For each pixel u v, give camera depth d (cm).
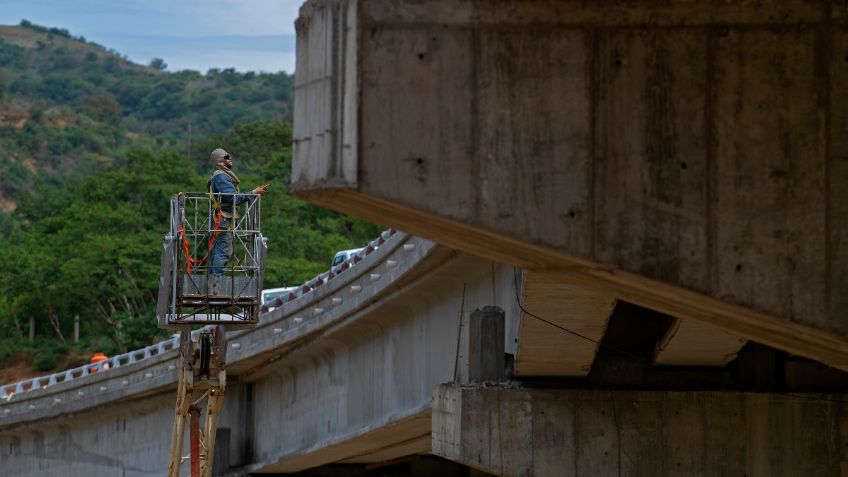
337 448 4712
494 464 2733
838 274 1511
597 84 1503
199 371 3812
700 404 2773
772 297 1513
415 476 5459
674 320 2588
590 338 2595
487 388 2762
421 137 1479
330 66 1484
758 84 1516
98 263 10719
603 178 1498
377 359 4297
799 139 1516
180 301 3641
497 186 1484
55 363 10825
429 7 1486
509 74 1493
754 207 1511
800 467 2731
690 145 1509
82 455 6606
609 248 1496
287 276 9550
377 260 3906
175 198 3678
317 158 1491
